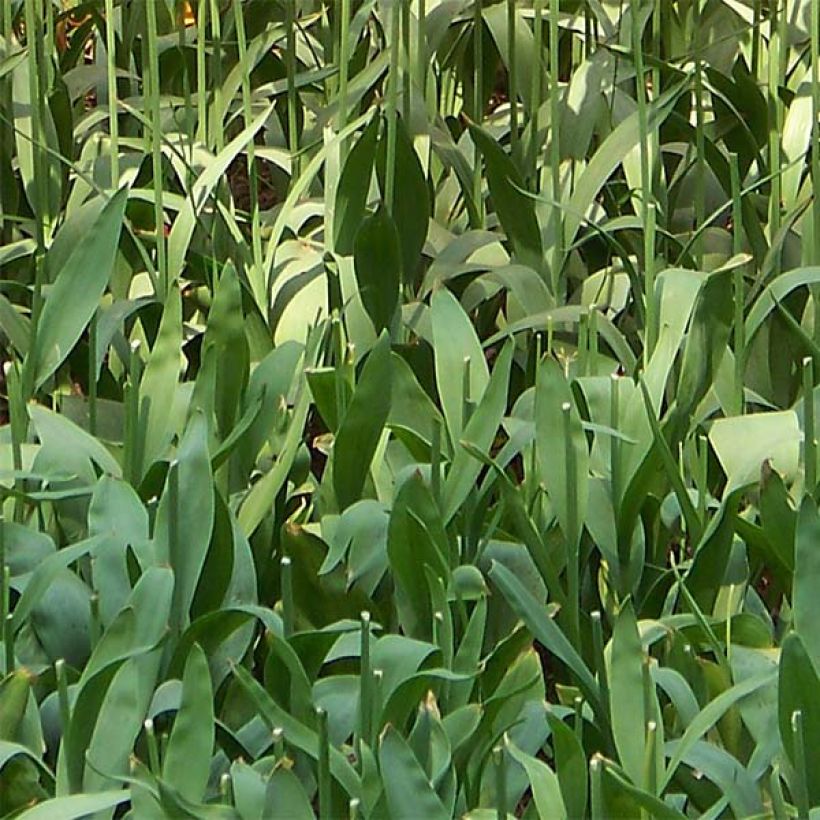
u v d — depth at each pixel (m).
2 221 4.04
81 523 2.88
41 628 2.57
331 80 4.41
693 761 2.26
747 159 4.14
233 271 2.96
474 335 3.01
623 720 2.27
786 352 3.59
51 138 4.05
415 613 2.63
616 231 3.95
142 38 4.51
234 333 2.97
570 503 2.59
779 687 2.15
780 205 3.98
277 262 3.77
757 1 3.96
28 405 2.80
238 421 3.02
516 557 2.84
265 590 2.97
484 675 2.55
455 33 4.71
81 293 2.91
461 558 2.81
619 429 2.94
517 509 2.59
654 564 3.02
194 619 2.62
